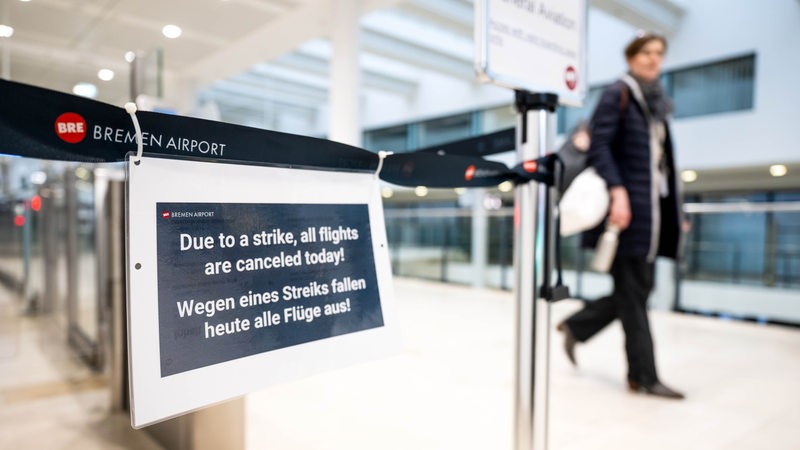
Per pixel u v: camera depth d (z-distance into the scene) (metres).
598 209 1.95
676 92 8.57
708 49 8.05
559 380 2.39
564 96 1.13
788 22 7.27
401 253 7.39
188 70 5.57
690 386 2.29
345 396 2.14
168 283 0.66
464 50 9.13
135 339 0.63
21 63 3.60
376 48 8.34
